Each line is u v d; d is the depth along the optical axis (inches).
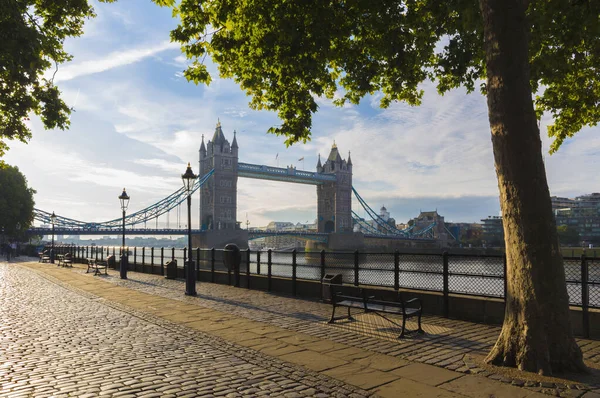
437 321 388.2
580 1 395.2
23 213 2751.0
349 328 361.7
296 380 230.4
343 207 7603.4
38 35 561.0
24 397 203.5
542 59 452.8
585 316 320.2
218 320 401.1
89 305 501.7
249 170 6653.5
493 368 247.1
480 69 502.0
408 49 489.1
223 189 6417.3
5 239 2785.4
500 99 258.5
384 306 354.3
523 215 249.3
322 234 6353.3
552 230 248.7
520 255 249.4
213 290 636.1
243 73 499.5
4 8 518.3
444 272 407.8
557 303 242.1
